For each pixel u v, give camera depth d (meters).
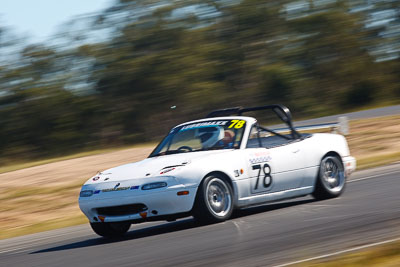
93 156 76.12
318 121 112.00
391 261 15.11
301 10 183.25
